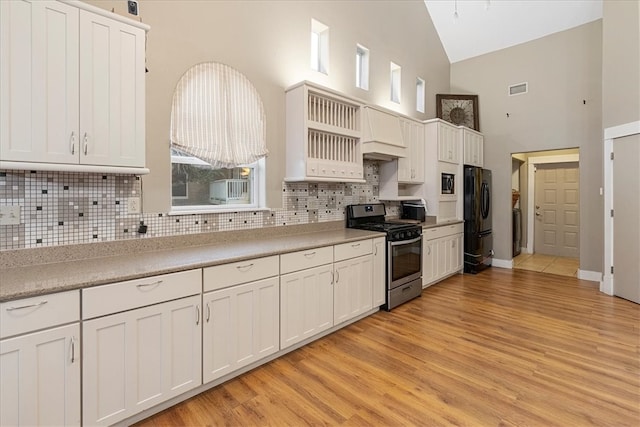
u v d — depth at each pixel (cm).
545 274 527
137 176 231
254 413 189
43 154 167
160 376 183
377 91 454
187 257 213
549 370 234
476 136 570
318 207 366
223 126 273
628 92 385
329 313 290
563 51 510
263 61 307
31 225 190
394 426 178
